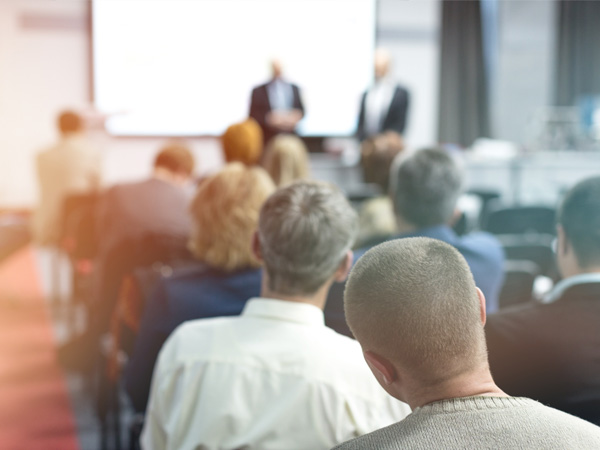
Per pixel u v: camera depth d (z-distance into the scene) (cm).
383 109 702
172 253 301
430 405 69
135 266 301
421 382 71
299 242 120
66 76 764
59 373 354
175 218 304
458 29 868
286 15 784
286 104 692
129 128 769
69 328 426
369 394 114
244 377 116
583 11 887
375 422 113
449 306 70
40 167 532
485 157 691
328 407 113
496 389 71
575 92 895
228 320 125
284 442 113
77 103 768
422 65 875
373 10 799
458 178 193
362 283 74
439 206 193
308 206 123
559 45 891
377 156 322
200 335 123
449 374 70
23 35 750
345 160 691
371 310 72
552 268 292
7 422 298
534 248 291
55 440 284
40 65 757
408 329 70
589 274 138
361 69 806
